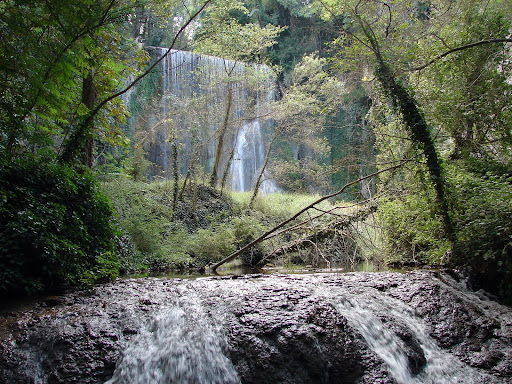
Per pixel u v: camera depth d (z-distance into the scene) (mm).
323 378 3951
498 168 8945
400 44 9406
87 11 6570
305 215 14602
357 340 4312
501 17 10312
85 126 7605
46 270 5070
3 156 5516
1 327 3896
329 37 24234
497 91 9633
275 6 30172
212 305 4637
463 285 6840
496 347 4871
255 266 11195
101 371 3609
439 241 8359
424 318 5340
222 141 18328
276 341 4047
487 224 6867
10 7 6344
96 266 6051
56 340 3785
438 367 4598
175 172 14977
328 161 24297
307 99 17203
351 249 10914
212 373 3768
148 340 4008
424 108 10289
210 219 14484
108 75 9156
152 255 10391
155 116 18844
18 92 6551
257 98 20219
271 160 24891
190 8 16969
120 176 11305
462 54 10109
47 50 6855
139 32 21594
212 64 20219
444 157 10562
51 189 5930
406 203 9164
